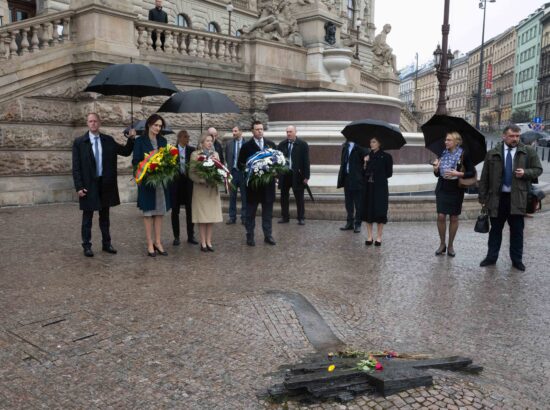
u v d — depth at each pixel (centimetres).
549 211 1396
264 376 405
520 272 753
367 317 554
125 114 1416
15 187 1320
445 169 819
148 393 379
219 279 678
